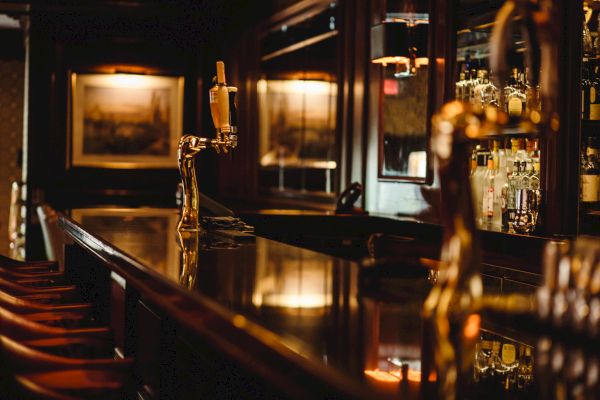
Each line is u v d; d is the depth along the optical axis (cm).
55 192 993
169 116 1022
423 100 522
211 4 923
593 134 375
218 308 191
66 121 995
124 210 580
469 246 138
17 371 236
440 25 494
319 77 697
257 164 856
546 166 384
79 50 996
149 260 283
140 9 941
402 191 550
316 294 220
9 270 423
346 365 142
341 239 532
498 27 139
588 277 143
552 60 142
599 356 142
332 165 669
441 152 134
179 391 301
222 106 383
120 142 1011
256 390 219
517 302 155
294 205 754
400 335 169
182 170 399
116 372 244
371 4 596
